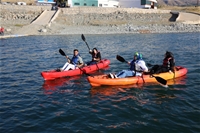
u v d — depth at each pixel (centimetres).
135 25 4381
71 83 1028
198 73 1162
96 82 952
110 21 4656
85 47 2258
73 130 595
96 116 678
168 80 1038
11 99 827
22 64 1452
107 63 1383
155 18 5041
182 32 3803
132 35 3431
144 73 1048
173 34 3512
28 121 650
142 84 978
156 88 929
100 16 4956
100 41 2728
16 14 4791
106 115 685
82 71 1191
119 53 1864
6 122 644
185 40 2714
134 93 876
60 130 596
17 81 1062
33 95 870
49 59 1625
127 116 677
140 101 794
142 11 5588
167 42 2555
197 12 5953
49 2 6712
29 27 3944
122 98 827
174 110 713
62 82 1044
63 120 654
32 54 1834
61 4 6103
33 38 3105
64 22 4484
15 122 643
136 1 6712
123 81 963
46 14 4884
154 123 629
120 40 2812
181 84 980
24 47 2259
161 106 747
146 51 1936
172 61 1052
